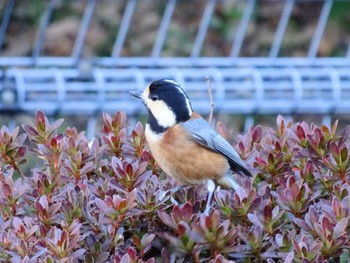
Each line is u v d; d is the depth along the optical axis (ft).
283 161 25.48
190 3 69.77
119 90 45.44
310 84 47.39
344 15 69.26
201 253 21.76
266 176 25.59
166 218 21.48
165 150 26.53
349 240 21.72
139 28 67.46
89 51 65.10
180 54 65.87
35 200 23.43
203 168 26.37
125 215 22.08
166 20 55.83
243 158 27.12
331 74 47.50
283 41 67.56
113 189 23.59
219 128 28.71
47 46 65.26
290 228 22.76
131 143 26.94
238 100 46.39
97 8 67.67
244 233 21.68
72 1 67.87
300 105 46.44
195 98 46.06
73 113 44.88
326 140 25.21
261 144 26.35
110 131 26.99
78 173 24.84
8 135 26.16
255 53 67.05
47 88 44.86
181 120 26.71
